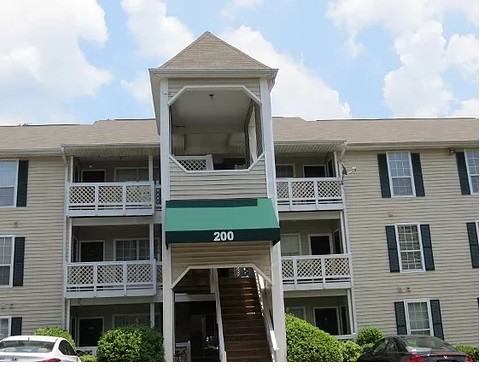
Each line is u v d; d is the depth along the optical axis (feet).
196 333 77.77
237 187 55.52
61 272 72.23
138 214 73.10
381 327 74.33
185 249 52.70
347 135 83.66
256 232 51.13
